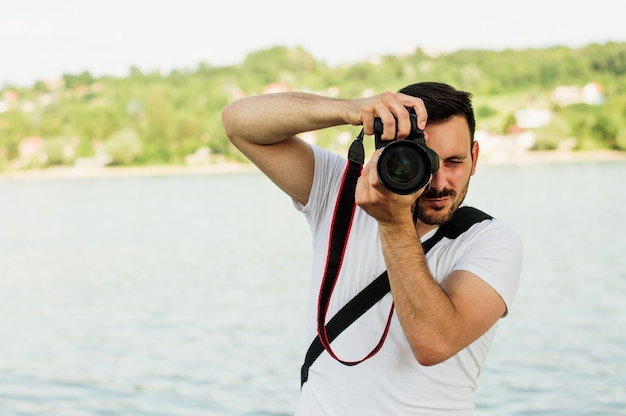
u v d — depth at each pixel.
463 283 2.39
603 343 11.39
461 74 112.38
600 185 53.19
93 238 33.34
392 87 116.81
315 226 2.78
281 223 37.12
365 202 2.20
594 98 102.19
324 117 2.59
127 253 27.50
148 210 48.41
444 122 2.41
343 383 2.53
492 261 2.43
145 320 14.63
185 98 118.12
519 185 55.22
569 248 23.98
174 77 125.25
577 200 42.16
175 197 60.47
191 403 9.03
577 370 9.95
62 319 15.05
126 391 9.58
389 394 2.48
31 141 108.81
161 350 11.88
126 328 13.87
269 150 2.77
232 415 8.59
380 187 2.15
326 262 2.60
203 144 106.25
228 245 28.77
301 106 2.64
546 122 95.69
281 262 23.30
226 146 105.75
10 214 49.03
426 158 2.13
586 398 8.81
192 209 48.12
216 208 48.25
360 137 2.57
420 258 2.28
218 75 126.81
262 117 2.69
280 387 9.59
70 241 32.44
